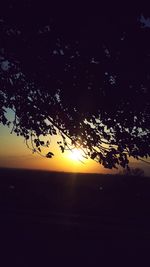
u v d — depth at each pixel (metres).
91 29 8.83
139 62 9.09
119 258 13.03
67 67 9.72
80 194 34.50
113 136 10.77
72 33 9.07
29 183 41.72
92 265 12.12
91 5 8.66
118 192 34.66
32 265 11.91
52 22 9.16
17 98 11.13
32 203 28.53
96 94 9.96
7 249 13.77
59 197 31.97
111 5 8.59
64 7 8.82
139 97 9.74
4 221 19.16
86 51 9.20
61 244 14.77
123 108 10.05
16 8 9.21
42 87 10.38
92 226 18.91
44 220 20.08
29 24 9.34
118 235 16.86
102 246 14.68
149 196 32.50
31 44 9.61
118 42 8.89
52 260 12.55
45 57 9.67
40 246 14.33
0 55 9.98
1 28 9.59
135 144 10.60
